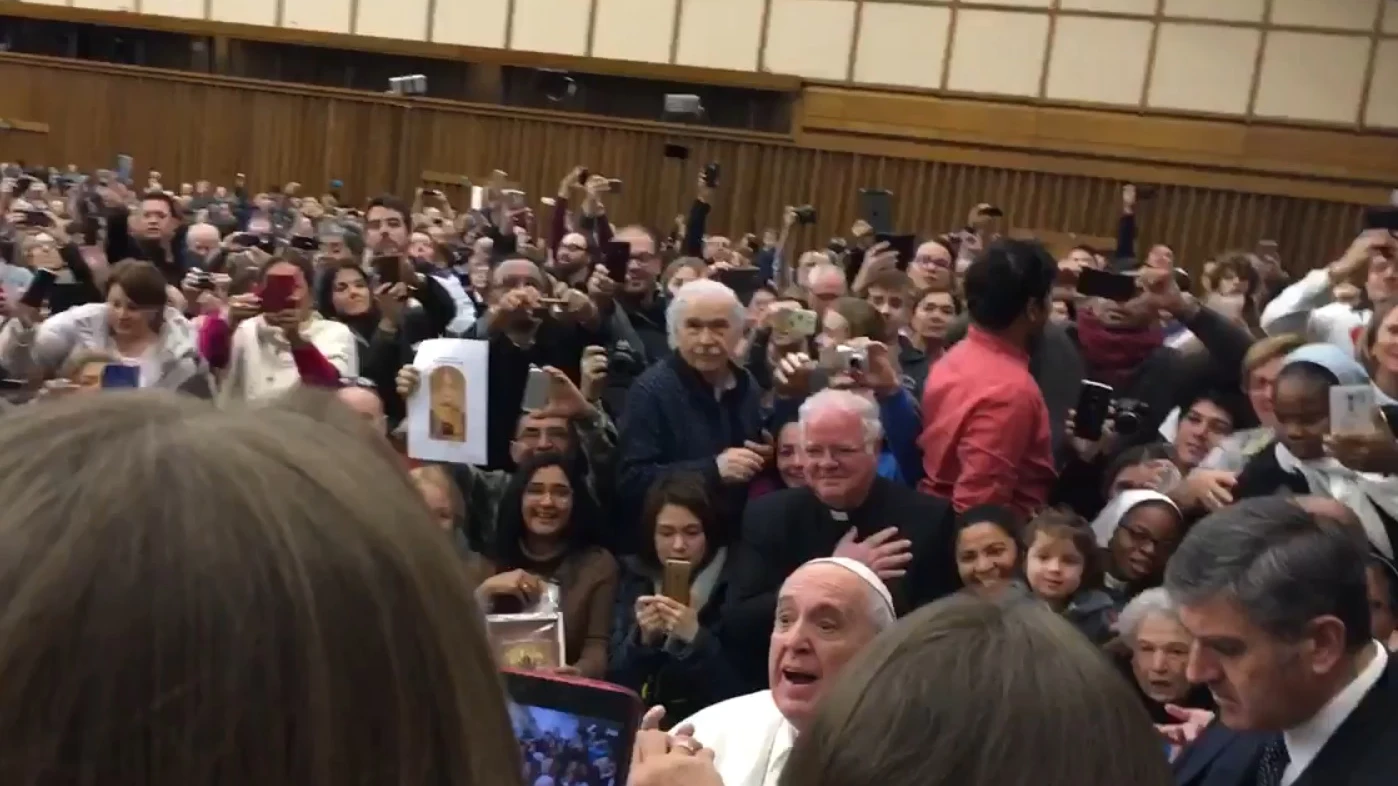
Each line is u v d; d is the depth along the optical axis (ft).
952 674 2.58
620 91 40.06
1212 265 18.02
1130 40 36.22
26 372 12.00
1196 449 10.73
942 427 9.55
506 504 10.10
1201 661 5.06
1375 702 4.96
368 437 1.52
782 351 12.96
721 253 21.93
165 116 42.88
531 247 21.54
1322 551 4.89
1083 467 10.74
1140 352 12.42
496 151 40.83
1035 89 37.11
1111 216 36.68
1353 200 34.58
